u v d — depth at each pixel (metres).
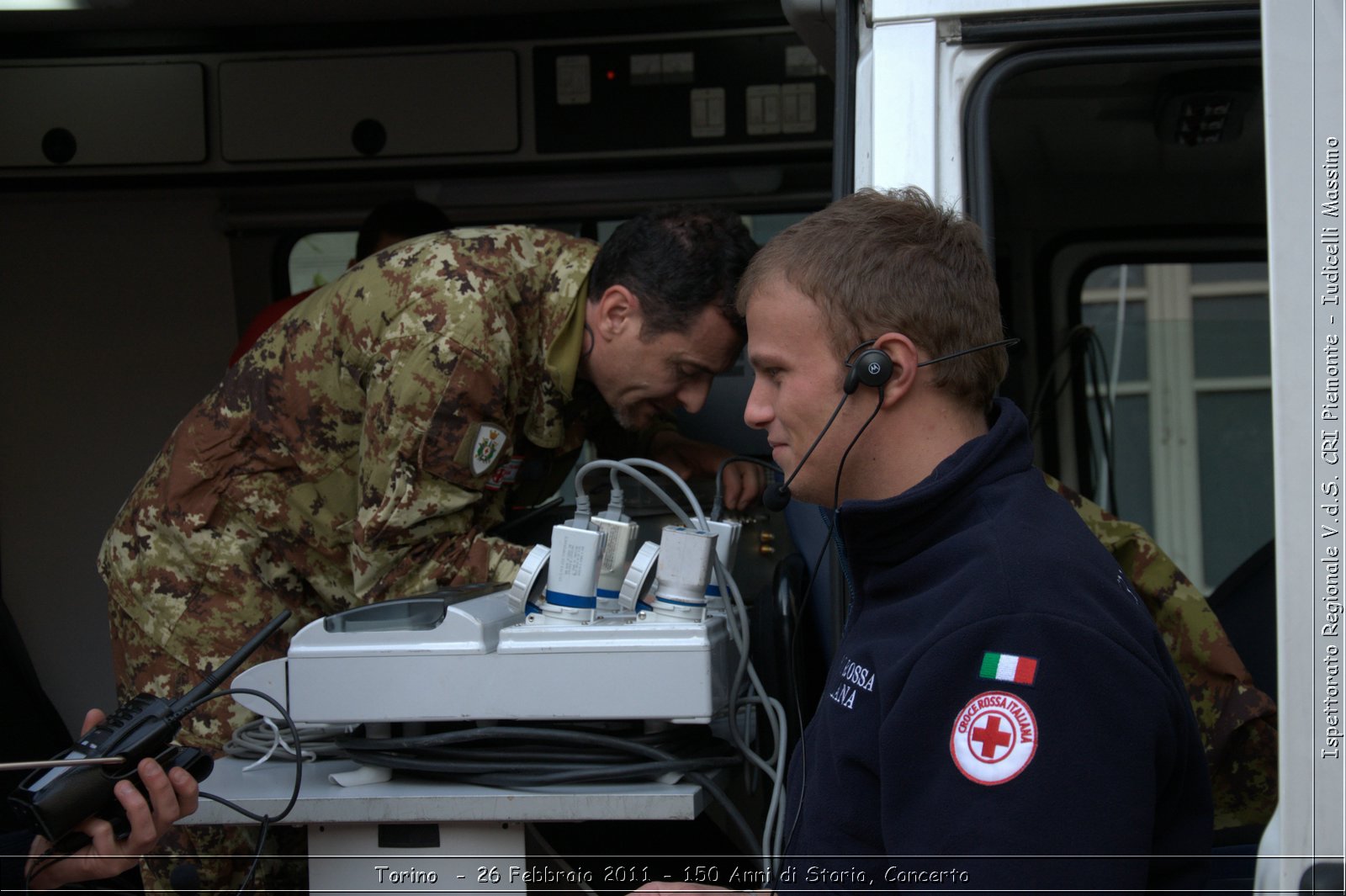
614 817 1.30
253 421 2.01
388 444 1.76
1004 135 2.29
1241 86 1.94
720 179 3.32
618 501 1.49
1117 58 1.47
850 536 1.08
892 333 1.07
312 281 3.58
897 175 1.45
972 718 0.92
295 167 3.38
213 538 2.03
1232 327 3.06
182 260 3.56
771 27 3.26
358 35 3.34
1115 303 2.91
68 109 3.39
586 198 3.35
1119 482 3.29
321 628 1.37
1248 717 1.62
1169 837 1.04
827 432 1.10
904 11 1.48
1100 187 2.69
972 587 0.96
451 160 3.35
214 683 1.33
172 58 3.37
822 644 1.82
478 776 1.35
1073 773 0.89
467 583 1.76
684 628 1.32
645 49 3.29
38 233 3.58
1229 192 2.69
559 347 1.95
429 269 1.85
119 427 3.61
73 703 3.63
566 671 1.32
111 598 2.11
